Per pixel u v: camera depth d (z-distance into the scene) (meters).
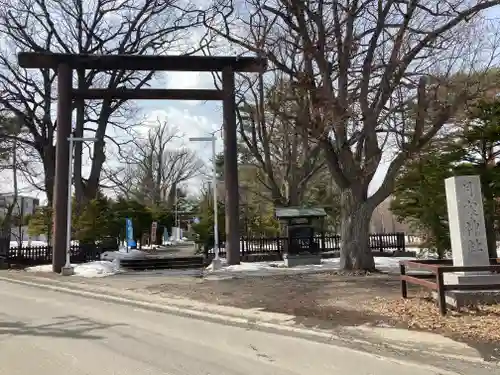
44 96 33.59
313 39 15.80
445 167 18.83
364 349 7.55
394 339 7.91
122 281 18.20
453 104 14.70
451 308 9.68
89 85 32.09
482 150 18.59
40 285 18.00
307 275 17.30
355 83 19.28
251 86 30.94
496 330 7.99
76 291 16.02
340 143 16.80
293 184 29.61
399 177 20.08
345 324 9.16
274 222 31.95
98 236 29.47
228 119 23.44
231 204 22.95
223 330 9.38
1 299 14.30
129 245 38.09
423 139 15.72
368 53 15.95
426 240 20.08
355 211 16.94
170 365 6.65
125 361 6.84
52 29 33.06
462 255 10.10
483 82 15.18
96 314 11.41
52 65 23.06
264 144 28.42
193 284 16.34
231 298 12.96
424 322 8.85
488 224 18.19
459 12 15.16
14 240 52.00
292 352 7.50
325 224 40.72
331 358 7.11
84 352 7.39
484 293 9.59
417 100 15.62
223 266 22.08
